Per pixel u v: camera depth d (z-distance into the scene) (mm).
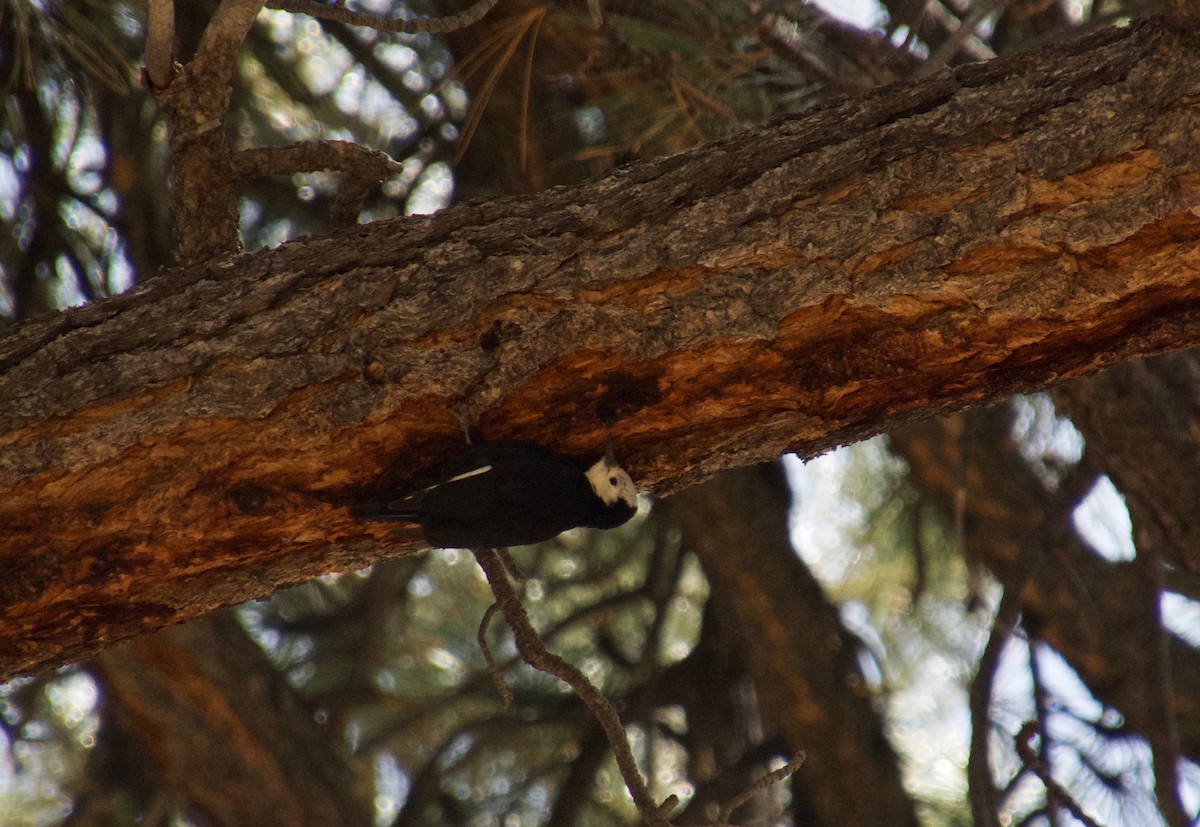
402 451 5879
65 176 11078
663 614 14383
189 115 5930
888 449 14227
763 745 14133
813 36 9766
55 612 5930
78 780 13664
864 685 13117
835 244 5418
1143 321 5449
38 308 11062
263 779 11398
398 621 14984
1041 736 9383
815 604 13305
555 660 6301
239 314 5688
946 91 5539
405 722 14320
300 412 5633
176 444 5633
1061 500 9570
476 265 5633
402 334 5621
